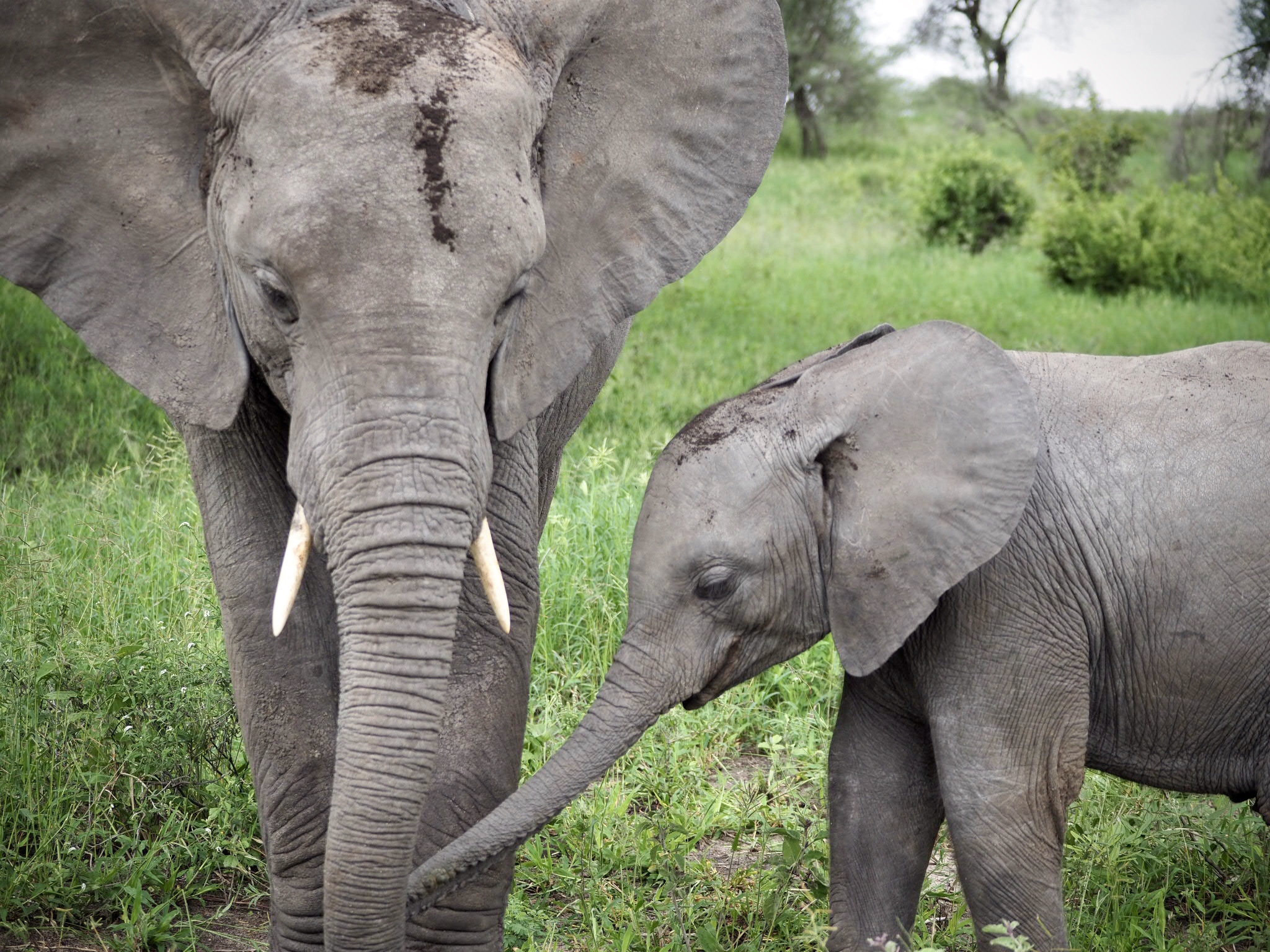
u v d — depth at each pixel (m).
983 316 13.84
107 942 3.80
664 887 4.06
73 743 4.44
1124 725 3.54
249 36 2.83
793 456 3.24
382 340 2.64
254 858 4.21
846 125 34.03
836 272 16.23
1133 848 4.27
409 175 2.66
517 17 3.11
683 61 3.41
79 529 6.03
